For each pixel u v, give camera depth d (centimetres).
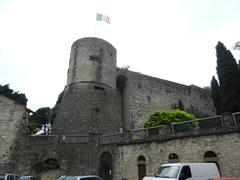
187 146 1802
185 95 4828
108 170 2327
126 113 3806
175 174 1153
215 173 1261
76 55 3653
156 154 1955
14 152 2316
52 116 4088
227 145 1619
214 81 3531
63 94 3688
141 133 2144
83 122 3039
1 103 2502
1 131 2373
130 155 2119
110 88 3553
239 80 2836
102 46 3728
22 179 1688
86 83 3381
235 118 1644
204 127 1778
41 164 2270
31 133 3531
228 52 3031
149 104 4112
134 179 2012
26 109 2612
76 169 2250
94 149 2372
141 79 4269
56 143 2377
